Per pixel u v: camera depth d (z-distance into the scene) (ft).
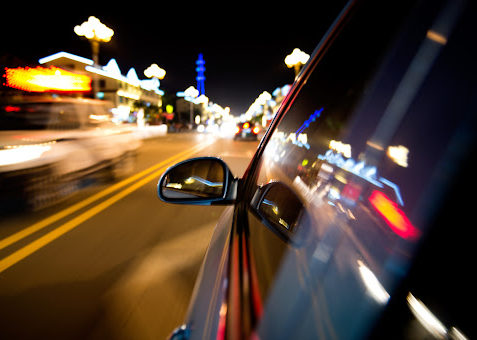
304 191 4.26
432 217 1.76
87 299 8.49
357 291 2.05
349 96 4.23
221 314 2.86
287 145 6.00
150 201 19.13
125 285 9.21
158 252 11.57
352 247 2.41
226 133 147.23
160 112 219.41
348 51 4.58
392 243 2.00
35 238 13.08
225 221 6.02
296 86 5.93
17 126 18.93
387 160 2.52
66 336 7.06
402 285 1.78
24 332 7.18
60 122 20.81
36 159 17.06
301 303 2.34
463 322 1.40
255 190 5.08
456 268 1.54
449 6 2.29
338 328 1.96
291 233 3.49
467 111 1.79
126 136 27.22
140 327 7.35
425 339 1.53
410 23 2.96
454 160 1.74
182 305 8.20
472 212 1.55
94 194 20.93
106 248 11.99
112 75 180.14
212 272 4.07
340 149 3.82
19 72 19.58
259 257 3.33
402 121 2.52
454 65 2.06
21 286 9.20
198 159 5.97
